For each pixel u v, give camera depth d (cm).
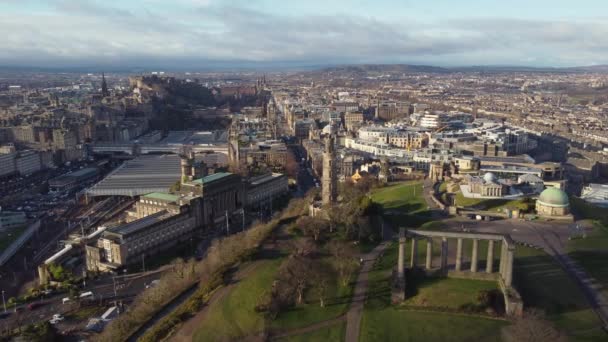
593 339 17812
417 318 19700
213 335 19762
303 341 18750
